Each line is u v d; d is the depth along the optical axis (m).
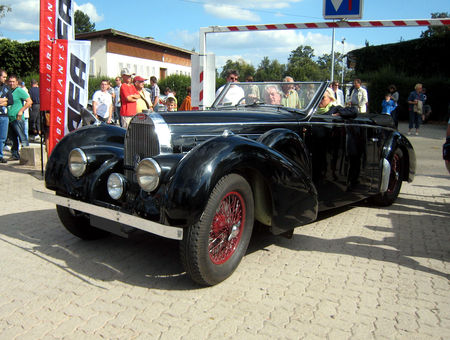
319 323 2.70
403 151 5.70
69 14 7.16
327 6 5.83
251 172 3.43
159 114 3.62
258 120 3.93
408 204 5.82
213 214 2.96
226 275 3.21
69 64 6.85
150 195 3.07
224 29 6.48
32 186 6.44
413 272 3.52
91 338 2.49
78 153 3.61
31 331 2.55
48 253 3.79
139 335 2.53
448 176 7.93
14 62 27.95
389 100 14.34
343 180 4.63
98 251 3.87
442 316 2.81
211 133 3.73
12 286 3.14
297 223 3.62
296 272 3.48
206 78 6.73
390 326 2.67
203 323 2.67
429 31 25.36
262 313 2.81
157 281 3.27
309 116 4.27
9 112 8.52
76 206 3.37
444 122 21.33
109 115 8.87
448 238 4.39
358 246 4.12
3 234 4.27
